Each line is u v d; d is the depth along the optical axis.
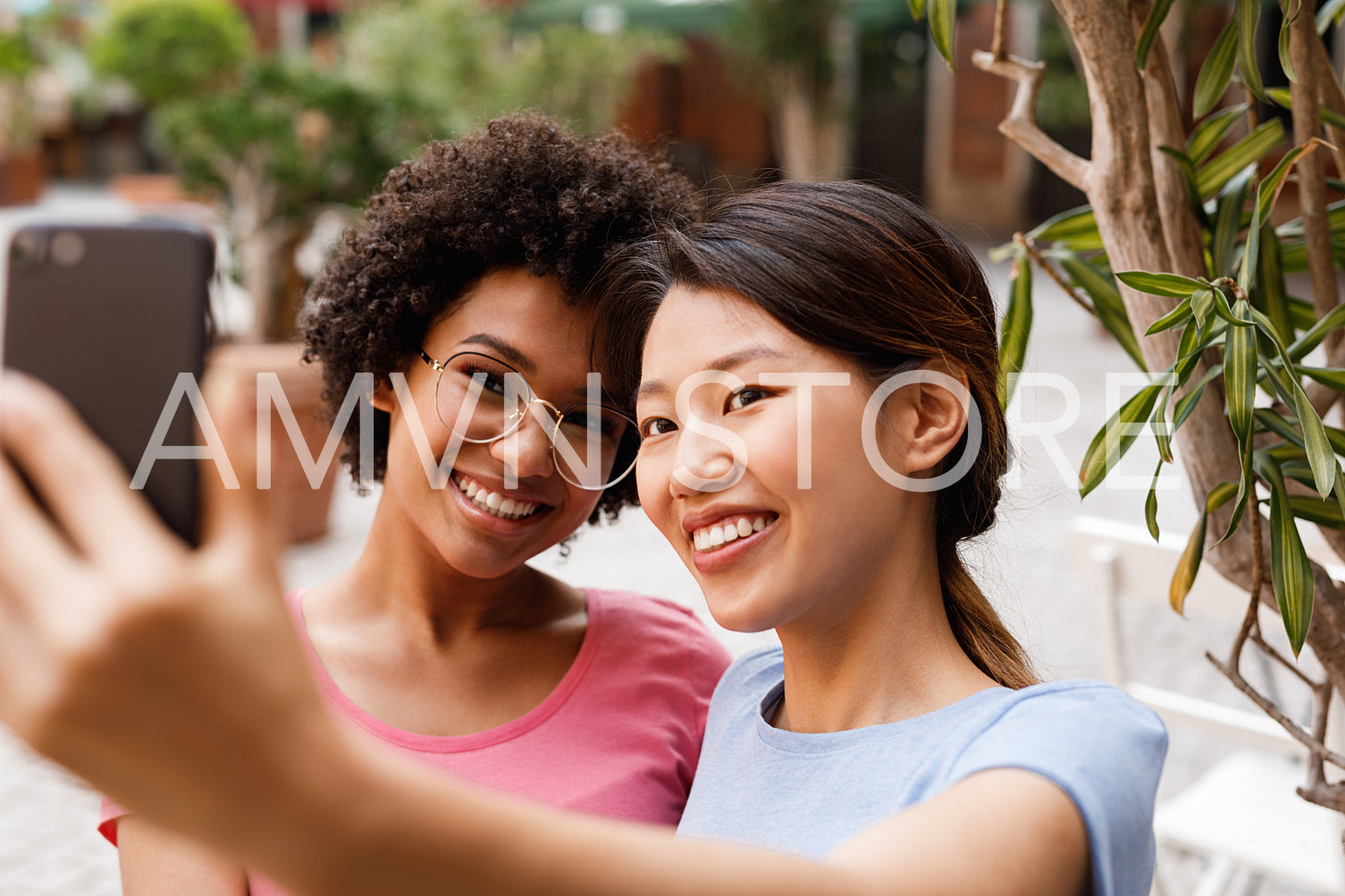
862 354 0.85
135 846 1.07
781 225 0.88
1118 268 1.10
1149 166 1.07
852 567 0.85
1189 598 2.11
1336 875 1.88
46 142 18.31
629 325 1.07
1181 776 3.07
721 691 1.14
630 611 1.30
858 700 0.90
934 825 0.63
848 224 0.88
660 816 1.18
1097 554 2.12
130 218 0.53
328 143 5.04
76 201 15.08
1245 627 1.13
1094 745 0.72
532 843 0.47
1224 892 2.12
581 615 1.31
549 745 1.18
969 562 1.14
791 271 0.84
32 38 9.55
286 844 0.43
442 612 1.20
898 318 0.86
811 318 0.83
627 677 1.24
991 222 13.53
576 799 1.15
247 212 5.05
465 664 1.20
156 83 6.02
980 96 13.58
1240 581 1.14
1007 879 0.61
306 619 1.21
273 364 3.77
